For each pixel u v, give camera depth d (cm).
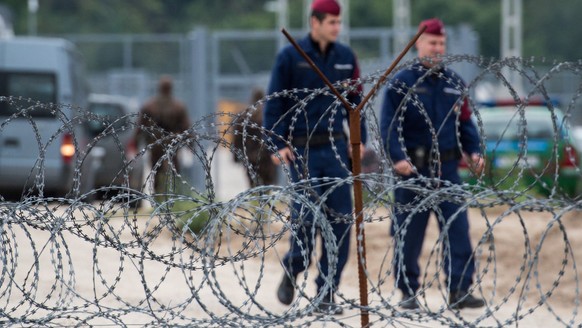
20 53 4278
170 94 3975
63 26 19525
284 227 1395
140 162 4916
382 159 1603
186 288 2217
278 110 1977
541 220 2969
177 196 1448
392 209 1477
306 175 1516
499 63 1515
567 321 2056
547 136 4281
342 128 1988
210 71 5259
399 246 1379
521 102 1521
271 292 2283
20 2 18725
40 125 4175
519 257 2666
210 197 1458
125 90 6112
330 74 1972
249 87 5475
